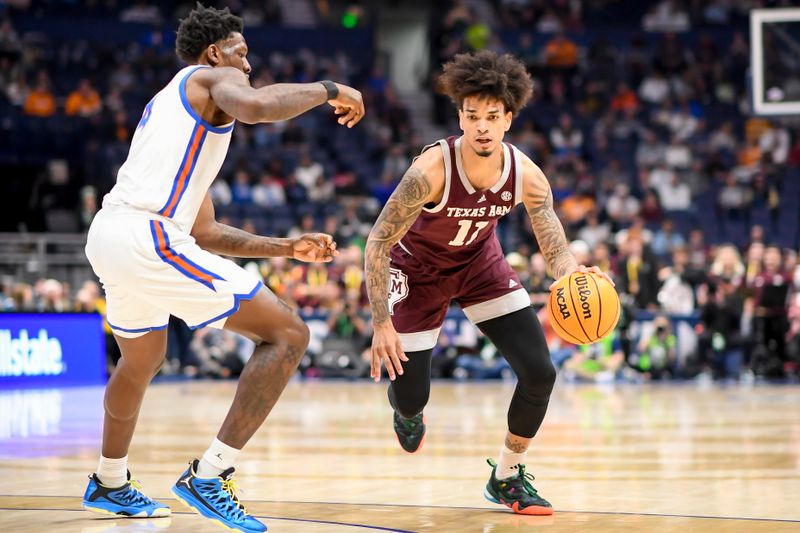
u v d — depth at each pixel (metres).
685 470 5.43
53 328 13.48
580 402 10.55
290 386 13.57
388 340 4.08
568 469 5.49
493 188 4.18
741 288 14.68
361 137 22.03
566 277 4.15
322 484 5.00
